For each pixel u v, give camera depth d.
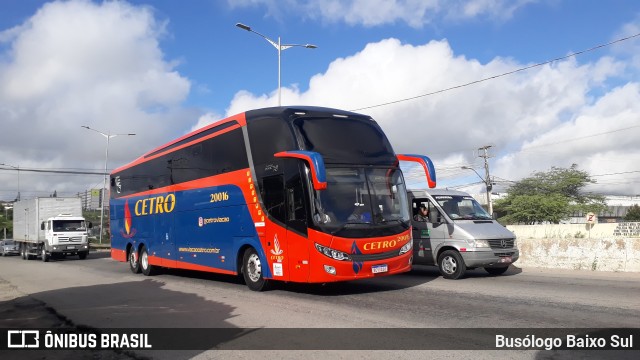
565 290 10.68
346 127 11.20
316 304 9.77
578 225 48.84
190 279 15.66
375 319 8.15
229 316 8.98
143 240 17.78
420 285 11.98
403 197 11.41
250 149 11.89
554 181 63.88
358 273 10.23
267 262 11.23
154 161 17.27
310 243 10.09
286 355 6.35
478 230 12.97
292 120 10.80
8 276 20.00
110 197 21.47
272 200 11.09
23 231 36.00
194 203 14.30
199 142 14.24
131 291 13.23
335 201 10.30
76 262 28.23
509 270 15.52
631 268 14.38
